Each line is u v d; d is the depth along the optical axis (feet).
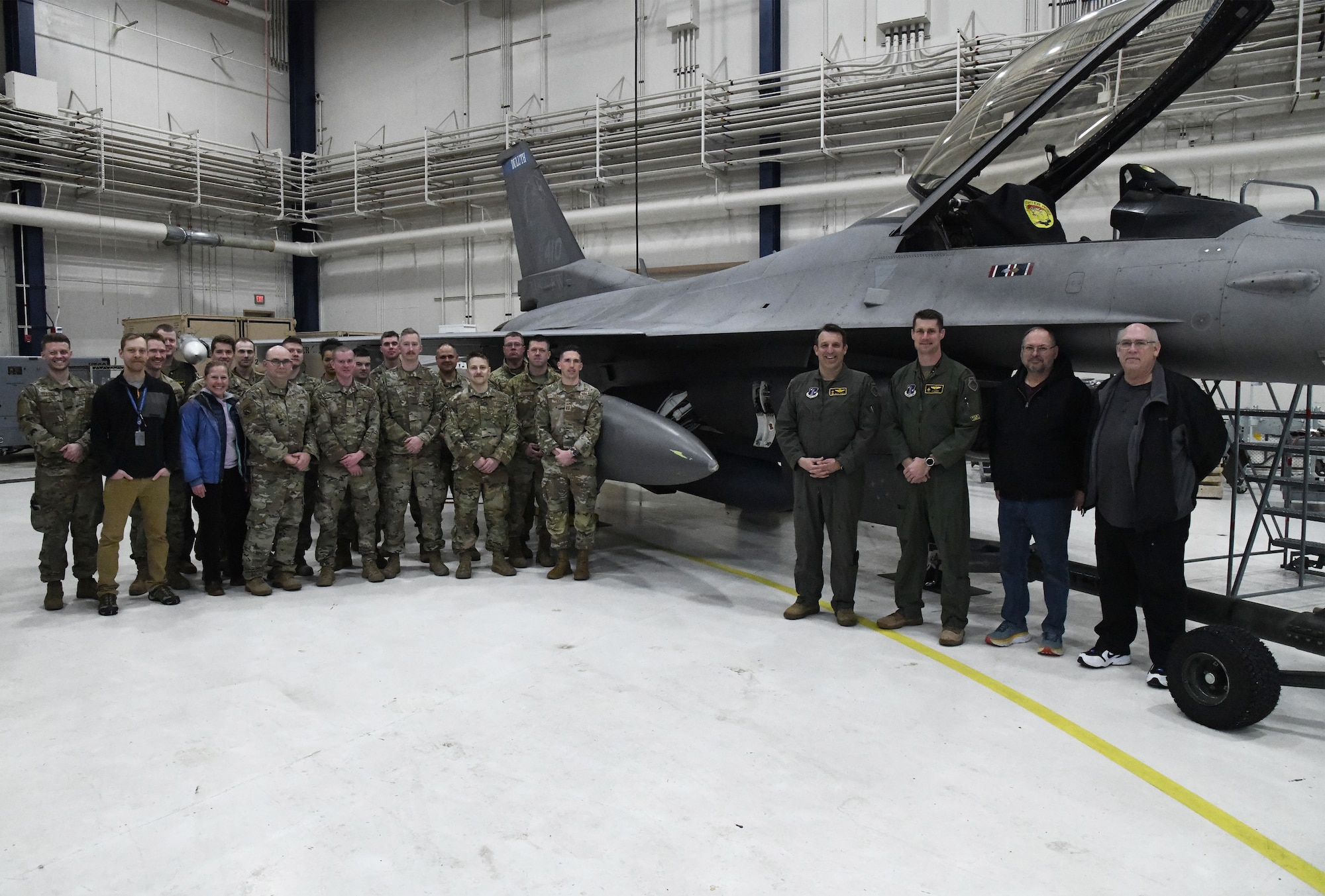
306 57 60.39
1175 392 11.23
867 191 38.14
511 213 32.32
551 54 50.26
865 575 18.74
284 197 57.62
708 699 11.21
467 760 9.37
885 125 38.88
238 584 17.57
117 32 51.11
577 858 7.44
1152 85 14.19
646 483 17.95
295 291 61.41
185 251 55.36
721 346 19.54
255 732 10.11
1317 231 11.48
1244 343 11.90
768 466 20.20
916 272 16.05
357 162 55.88
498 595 16.65
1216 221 12.76
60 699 11.19
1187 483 11.21
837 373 14.33
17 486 33.27
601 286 28.22
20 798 8.55
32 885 7.06
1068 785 8.83
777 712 10.77
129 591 16.67
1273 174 30.71
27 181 46.34
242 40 57.88
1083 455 12.78
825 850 7.59
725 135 42.06
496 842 7.72
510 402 18.13
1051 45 14.02
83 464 15.79
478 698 11.21
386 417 18.06
